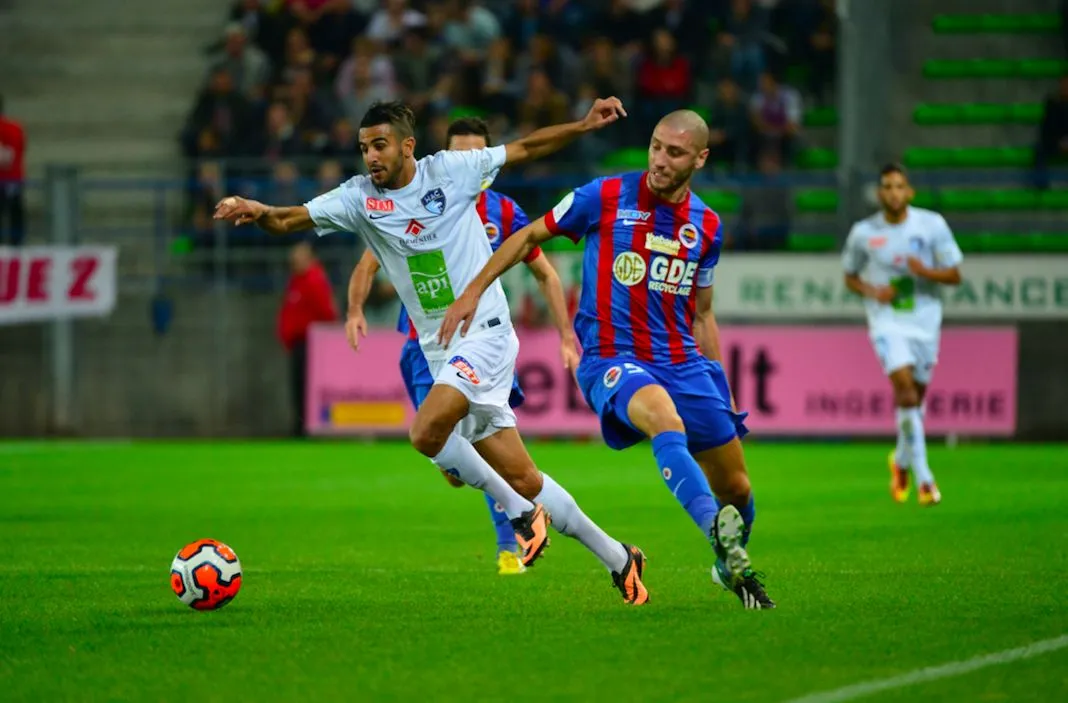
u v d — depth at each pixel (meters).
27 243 82.75
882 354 42.81
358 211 25.66
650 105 77.31
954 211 77.00
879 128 72.62
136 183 72.94
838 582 26.38
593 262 24.09
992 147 84.31
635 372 23.31
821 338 66.31
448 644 20.45
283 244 74.94
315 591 26.11
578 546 33.31
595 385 23.94
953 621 21.86
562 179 72.25
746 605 22.89
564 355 28.84
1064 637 20.45
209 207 74.25
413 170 25.72
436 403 24.98
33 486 49.19
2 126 73.06
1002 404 65.75
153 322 74.75
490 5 85.69
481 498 45.47
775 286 67.44
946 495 44.34
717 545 21.14
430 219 25.73
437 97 76.56
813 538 33.97
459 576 28.28
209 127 77.88
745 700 16.84
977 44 88.31
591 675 18.28
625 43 81.19
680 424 22.56
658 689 17.47
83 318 75.88
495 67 79.00
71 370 73.44
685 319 24.06
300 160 74.19
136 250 80.00
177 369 75.56
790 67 82.25
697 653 19.55
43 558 31.59
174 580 23.61
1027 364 68.75
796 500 43.28
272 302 75.19
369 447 66.19
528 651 19.86
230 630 21.81
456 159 25.84
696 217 23.84
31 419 74.38
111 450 64.94
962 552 31.02
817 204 78.31
